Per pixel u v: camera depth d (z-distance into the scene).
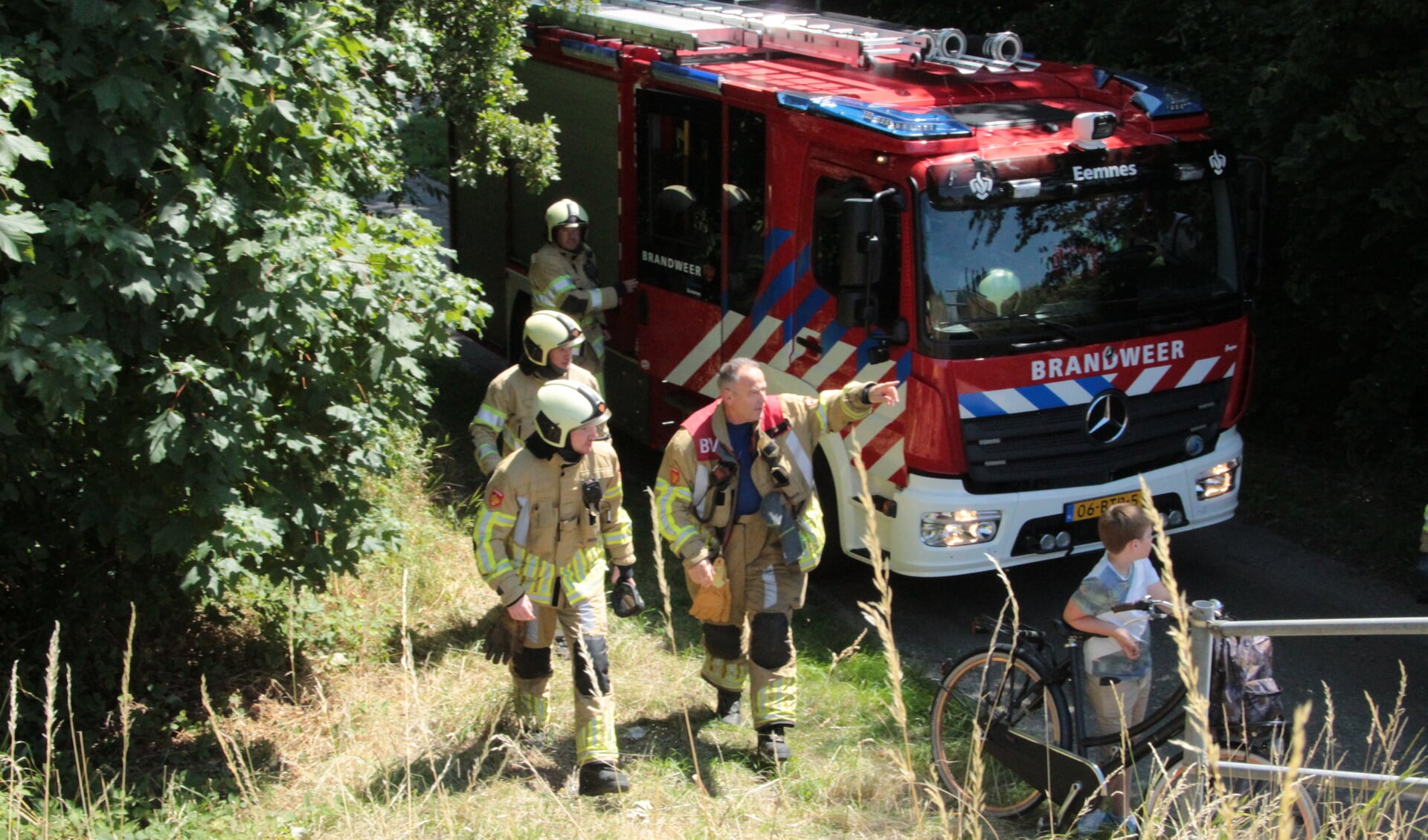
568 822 5.02
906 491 6.82
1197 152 7.19
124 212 4.89
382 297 5.53
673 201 8.27
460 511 8.54
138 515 5.25
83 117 4.77
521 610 5.28
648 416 9.14
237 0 5.50
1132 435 7.08
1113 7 10.91
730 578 5.57
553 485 5.26
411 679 4.80
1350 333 9.23
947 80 7.73
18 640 6.11
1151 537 5.01
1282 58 9.28
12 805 4.60
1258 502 9.23
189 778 5.45
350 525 5.84
